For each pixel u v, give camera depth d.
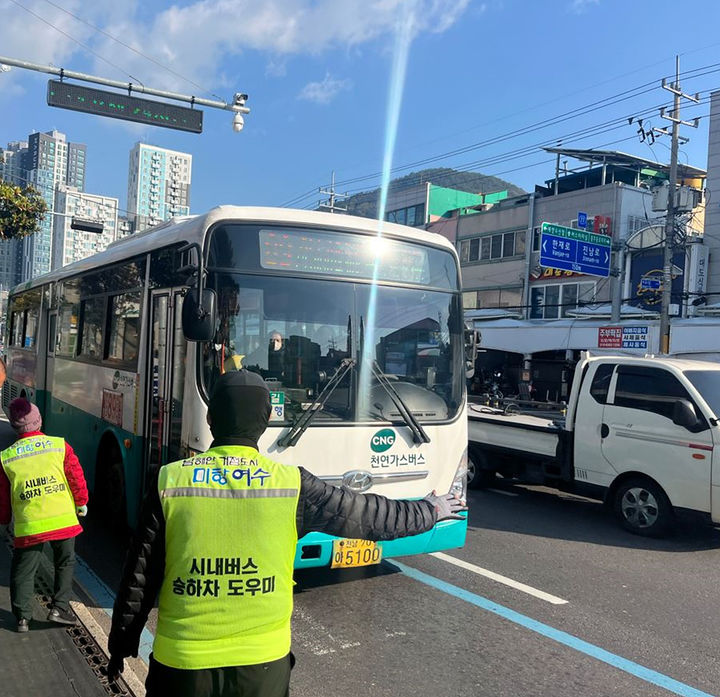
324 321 4.75
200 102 10.66
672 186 20.33
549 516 8.16
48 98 9.70
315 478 2.33
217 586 2.01
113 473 6.48
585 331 24.22
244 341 4.48
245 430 2.19
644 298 24.86
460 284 5.46
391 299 5.03
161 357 5.18
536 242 31.16
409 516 2.62
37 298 10.22
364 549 4.46
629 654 4.28
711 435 6.64
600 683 3.87
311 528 2.32
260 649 2.02
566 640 4.47
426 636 4.44
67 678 3.62
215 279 4.45
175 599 2.01
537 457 8.48
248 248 4.59
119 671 2.22
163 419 5.05
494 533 7.26
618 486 7.56
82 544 6.25
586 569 6.07
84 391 7.34
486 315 32.62
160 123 10.38
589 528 7.61
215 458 2.13
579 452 7.92
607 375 7.76
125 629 2.08
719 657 4.28
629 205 28.61
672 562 6.36
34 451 4.20
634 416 7.35
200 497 2.05
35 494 4.16
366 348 4.85
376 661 4.04
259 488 2.11
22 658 3.82
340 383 4.70
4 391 13.34
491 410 10.64
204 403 4.37
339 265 4.88
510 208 32.88
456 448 5.12
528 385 26.12
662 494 7.10
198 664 1.97
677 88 20.69
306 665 3.97
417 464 4.90
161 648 2.01
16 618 4.25
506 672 3.96
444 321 5.29
